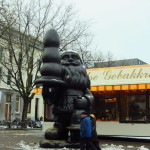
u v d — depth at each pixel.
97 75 18.08
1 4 26.73
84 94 12.20
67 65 12.06
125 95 18.41
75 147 11.66
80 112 11.65
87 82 12.33
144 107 17.59
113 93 19.00
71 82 11.84
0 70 35.22
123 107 18.28
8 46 29.05
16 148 11.46
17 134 20.34
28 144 13.21
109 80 17.61
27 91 29.70
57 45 11.80
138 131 17.39
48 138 11.98
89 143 9.23
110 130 18.25
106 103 19.23
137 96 17.98
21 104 46.44
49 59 11.52
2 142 14.07
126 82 17.08
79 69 12.14
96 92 19.62
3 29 28.06
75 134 11.73
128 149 12.11
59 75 11.60
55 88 12.02
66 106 11.80
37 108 50.28
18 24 28.34
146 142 16.67
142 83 16.53
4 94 42.44
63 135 12.12
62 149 11.20
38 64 31.73
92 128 9.55
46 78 11.33
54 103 12.24
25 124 29.78
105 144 14.53
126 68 17.30
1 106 41.62
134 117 17.77
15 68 39.66
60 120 12.10
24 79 44.47
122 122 18.02
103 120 19.06
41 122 34.72
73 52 12.27
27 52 28.88
